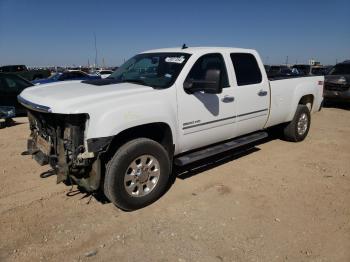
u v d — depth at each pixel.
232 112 5.24
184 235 3.59
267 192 4.66
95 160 3.74
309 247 3.39
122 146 3.94
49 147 4.14
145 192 4.18
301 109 7.03
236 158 6.11
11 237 3.54
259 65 5.82
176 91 4.39
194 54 4.75
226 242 3.47
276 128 7.34
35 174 5.24
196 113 4.66
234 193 4.62
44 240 3.49
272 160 6.02
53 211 4.08
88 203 4.29
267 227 3.75
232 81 5.25
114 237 3.55
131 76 5.02
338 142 7.29
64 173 3.83
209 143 5.09
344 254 3.29
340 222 3.87
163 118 4.19
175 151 4.57
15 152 6.38
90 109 3.63
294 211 4.12
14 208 4.14
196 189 4.74
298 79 6.91
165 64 4.79
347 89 12.14
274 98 6.16
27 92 4.67
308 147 6.87
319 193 4.64
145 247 3.39
